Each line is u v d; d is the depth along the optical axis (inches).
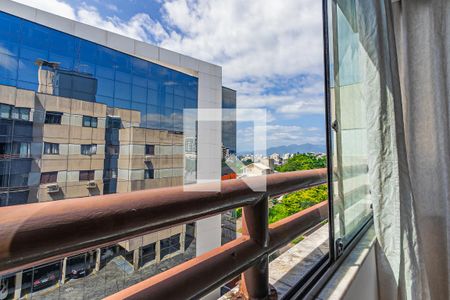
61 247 10.4
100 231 11.7
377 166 45.4
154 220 14.0
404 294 43.0
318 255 39.3
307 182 35.1
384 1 46.8
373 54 45.0
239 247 21.6
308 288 31.2
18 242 9.2
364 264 40.6
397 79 48.1
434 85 65.3
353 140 47.8
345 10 46.6
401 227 43.4
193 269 17.0
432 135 65.5
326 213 39.4
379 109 44.8
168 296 14.5
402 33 70.1
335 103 42.0
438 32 65.4
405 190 44.5
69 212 10.9
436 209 64.6
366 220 54.8
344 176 44.1
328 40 40.6
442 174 64.2
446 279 63.1
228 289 25.1
